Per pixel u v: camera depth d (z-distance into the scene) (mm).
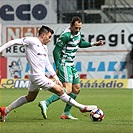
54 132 24594
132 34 81750
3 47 28297
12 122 29719
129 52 81812
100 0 83750
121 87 78812
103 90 72625
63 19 83000
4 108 30016
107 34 82188
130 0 83875
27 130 25422
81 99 54219
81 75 81750
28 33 82750
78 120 31281
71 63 32250
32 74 29109
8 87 78375
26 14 83000
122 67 81750
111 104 47156
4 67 81000
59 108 41812
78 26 31609
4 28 82500
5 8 83125
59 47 31625
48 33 29234
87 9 83438
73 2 83000
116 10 84125
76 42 32156
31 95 30000
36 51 29000
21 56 81500
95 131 25016
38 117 33438
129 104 47219
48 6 82750
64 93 29500
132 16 84000
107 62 81750
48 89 29297
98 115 30016
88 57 81500
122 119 32250
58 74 32094
